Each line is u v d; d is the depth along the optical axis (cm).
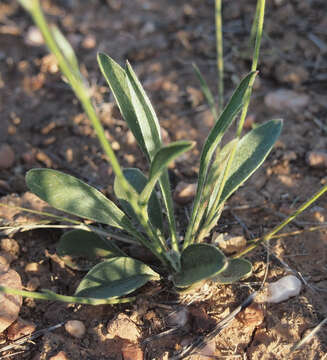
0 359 31
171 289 33
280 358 30
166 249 33
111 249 34
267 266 34
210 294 33
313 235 35
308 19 52
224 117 30
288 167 40
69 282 34
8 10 57
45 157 42
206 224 33
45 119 45
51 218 36
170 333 31
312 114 44
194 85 47
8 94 48
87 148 43
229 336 31
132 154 42
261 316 32
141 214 28
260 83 47
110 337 31
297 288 32
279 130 33
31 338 32
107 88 47
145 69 49
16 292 27
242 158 33
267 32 51
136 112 31
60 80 49
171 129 44
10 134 44
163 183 32
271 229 36
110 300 30
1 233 35
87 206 32
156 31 53
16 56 51
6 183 40
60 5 58
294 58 48
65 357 31
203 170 31
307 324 31
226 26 53
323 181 39
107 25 55
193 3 56
